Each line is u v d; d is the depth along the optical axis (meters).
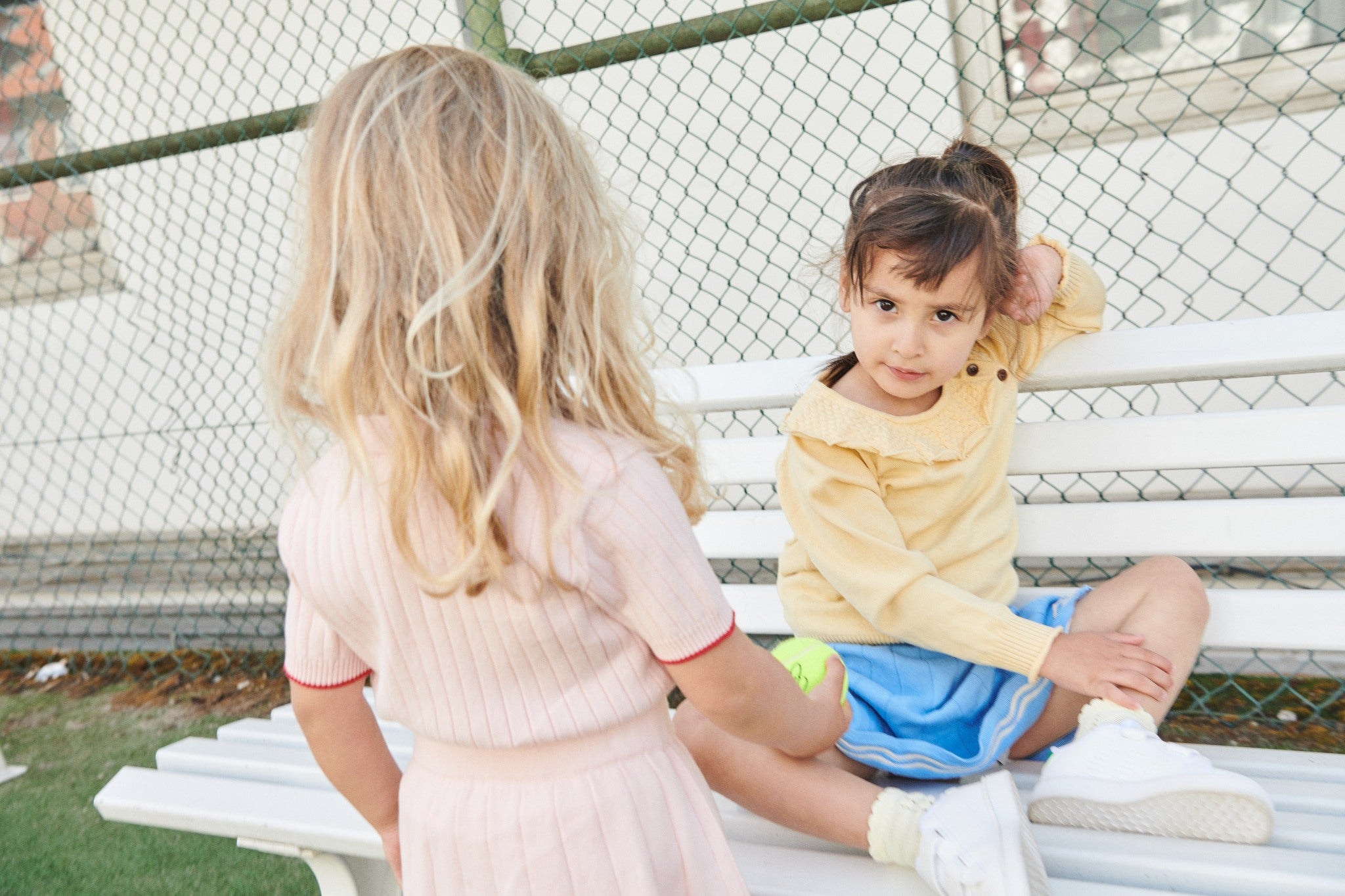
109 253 3.90
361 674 0.99
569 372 0.85
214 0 3.56
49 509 4.08
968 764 1.25
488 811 0.87
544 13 3.20
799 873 1.11
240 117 3.64
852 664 1.36
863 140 2.98
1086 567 2.60
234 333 3.75
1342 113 2.54
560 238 0.85
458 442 0.77
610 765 0.86
